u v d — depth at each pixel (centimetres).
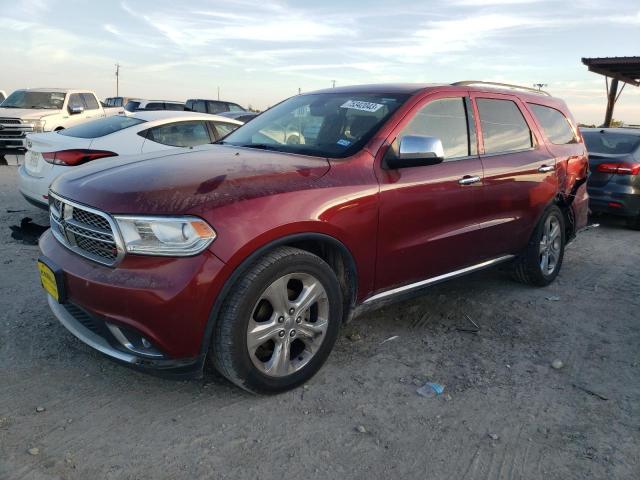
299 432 275
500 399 313
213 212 267
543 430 284
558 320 434
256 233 274
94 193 288
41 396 295
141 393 304
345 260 327
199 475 241
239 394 307
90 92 1591
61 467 241
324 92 446
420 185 359
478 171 408
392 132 359
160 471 242
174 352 268
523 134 480
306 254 298
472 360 360
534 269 494
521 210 459
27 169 654
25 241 578
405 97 385
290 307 298
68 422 274
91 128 703
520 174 449
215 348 279
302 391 313
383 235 341
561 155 515
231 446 262
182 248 261
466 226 404
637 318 445
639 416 300
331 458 257
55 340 358
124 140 670
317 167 323
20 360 331
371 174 337
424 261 376
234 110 2272
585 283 537
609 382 337
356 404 302
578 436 280
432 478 246
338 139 364
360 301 346
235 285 275
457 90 418
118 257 268
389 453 262
